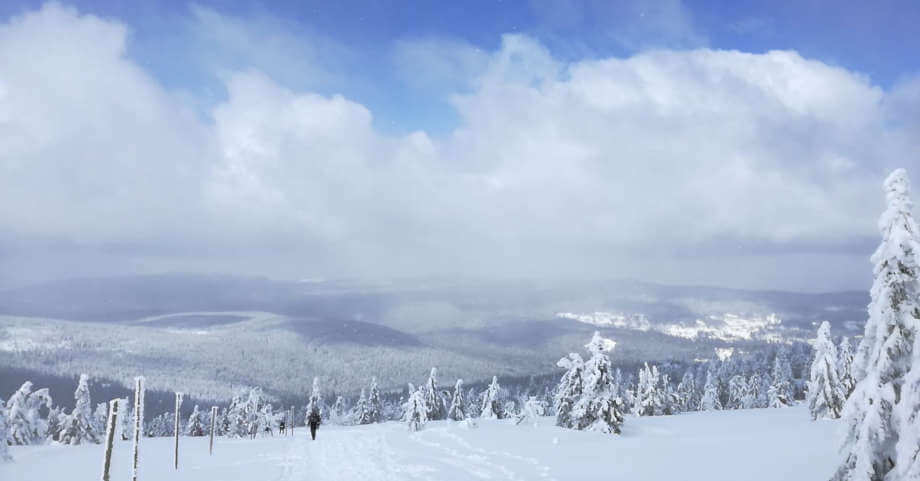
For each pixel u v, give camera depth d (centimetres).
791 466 1908
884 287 1221
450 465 2352
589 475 2016
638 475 1961
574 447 2894
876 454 1196
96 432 5841
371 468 2316
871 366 1238
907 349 1191
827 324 4594
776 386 8419
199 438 4675
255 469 2312
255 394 7231
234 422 7131
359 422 10544
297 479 2052
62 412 5844
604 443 3088
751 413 5281
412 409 4584
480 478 2012
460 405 8894
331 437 4019
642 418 5078
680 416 5162
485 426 4325
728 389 11562
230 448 3303
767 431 3225
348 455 2800
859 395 1224
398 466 2352
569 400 4331
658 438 3441
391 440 3553
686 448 2622
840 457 1984
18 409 5059
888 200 1236
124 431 6981
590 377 4034
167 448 3378
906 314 1191
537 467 2256
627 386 11031
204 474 2155
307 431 5444
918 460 1097
